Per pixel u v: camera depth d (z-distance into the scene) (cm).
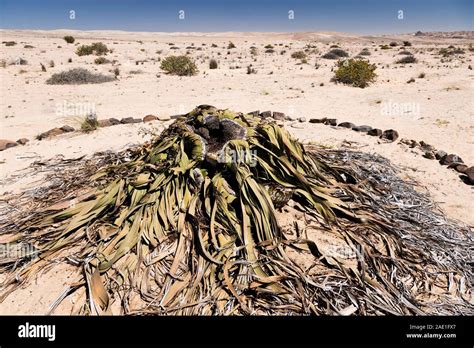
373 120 750
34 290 257
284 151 343
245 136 347
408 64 1978
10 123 734
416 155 527
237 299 230
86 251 280
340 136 611
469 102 896
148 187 324
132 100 991
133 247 280
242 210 289
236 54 2964
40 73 1488
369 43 5809
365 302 237
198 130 368
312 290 246
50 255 285
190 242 280
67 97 1028
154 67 1833
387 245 291
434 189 419
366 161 456
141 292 244
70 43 3609
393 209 344
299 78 1431
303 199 348
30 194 390
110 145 575
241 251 271
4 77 1344
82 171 432
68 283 262
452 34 14438
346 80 1271
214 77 1493
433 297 249
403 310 236
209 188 316
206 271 252
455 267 276
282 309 232
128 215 298
